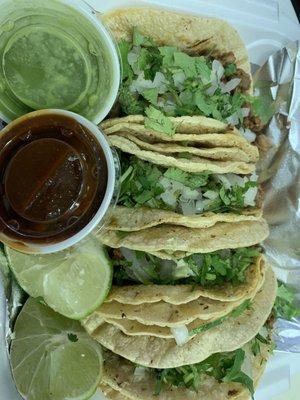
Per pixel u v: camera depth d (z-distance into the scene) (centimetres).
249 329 16
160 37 16
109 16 16
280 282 19
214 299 15
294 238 18
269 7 18
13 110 15
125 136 15
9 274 17
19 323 17
